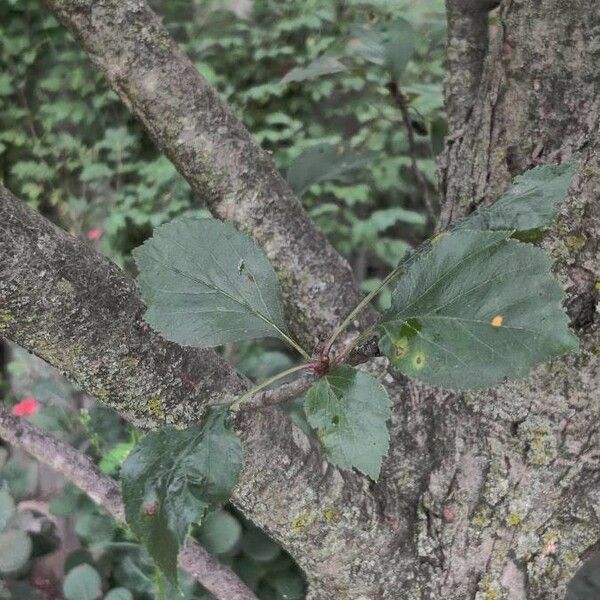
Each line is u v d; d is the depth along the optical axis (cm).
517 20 37
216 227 28
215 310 28
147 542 25
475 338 25
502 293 24
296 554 39
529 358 24
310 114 146
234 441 27
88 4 42
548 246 37
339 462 26
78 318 30
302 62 144
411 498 43
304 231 46
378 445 26
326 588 41
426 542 41
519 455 39
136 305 32
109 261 32
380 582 40
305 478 37
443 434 42
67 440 71
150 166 136
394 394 44
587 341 37
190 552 48
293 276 45
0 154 151
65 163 149
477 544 40
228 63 150
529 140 39
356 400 26
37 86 153
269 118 138
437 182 46
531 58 37
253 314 28
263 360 73
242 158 44
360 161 57
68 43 151
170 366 33
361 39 55
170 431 27
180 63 44
